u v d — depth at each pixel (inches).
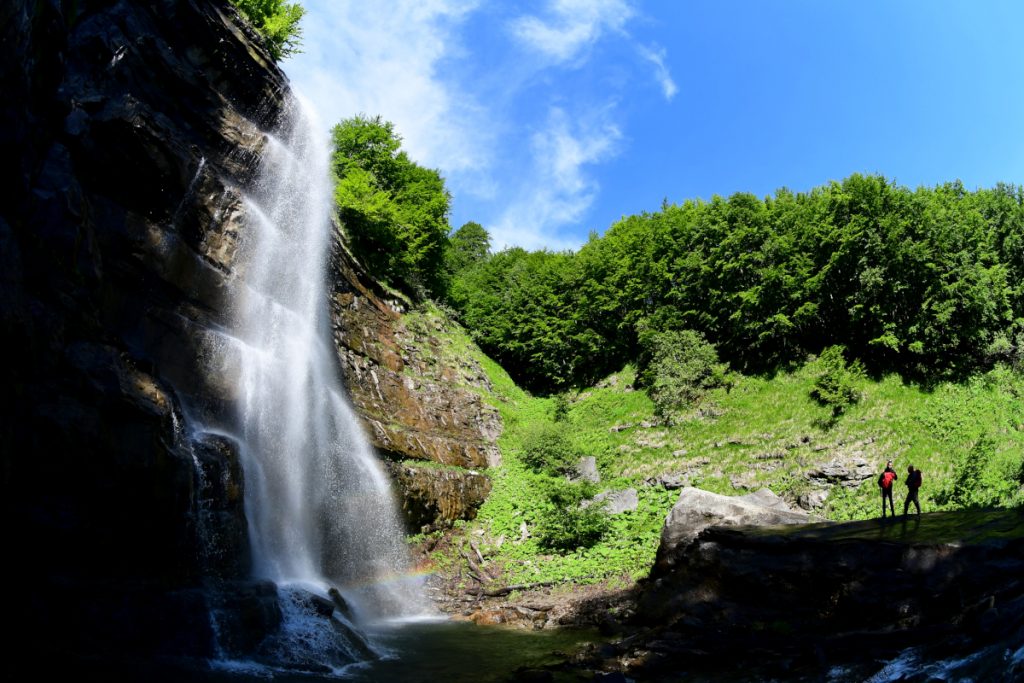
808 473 1077.8
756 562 548.7
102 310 553.6
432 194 1585.9
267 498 630.5
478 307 1860.2
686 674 397.4
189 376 620.7
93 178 611.2
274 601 446.3
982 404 1090.1
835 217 1378.0
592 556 844.6
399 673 417.1
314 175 1015.6
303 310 925.8
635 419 1414.9
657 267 1612.9
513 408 1496.1
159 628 369.4
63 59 489.4
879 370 1256.8
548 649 500.4
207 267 711.1
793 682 356.8
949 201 1309.1
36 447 359.9
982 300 1140.5
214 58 811.4
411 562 807.1
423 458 1016.9
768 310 1419.8
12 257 353.4
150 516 426.0
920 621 419.5
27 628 326.3
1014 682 263.4
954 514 568.1
